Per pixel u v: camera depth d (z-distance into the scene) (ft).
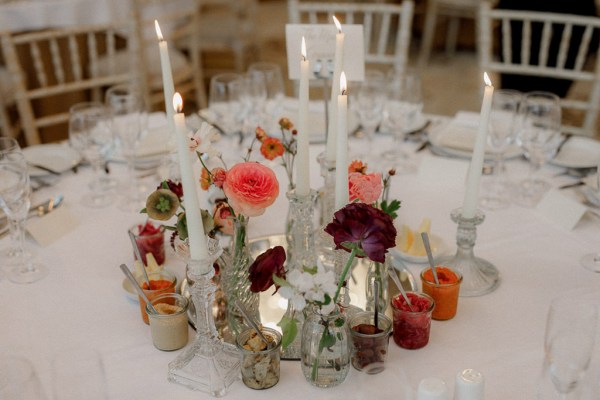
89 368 2.85
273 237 4.79
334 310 3.28
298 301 3.10
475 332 3.87
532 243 4.79
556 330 2.99
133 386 3.49
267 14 20.72
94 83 8.95
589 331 2.95
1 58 9.89
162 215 3.49
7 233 5.01
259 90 6.10
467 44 16.83
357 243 3.19
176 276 4.33
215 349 3.52
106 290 4.33
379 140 6.42
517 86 11.19
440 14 15.85
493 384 3.46
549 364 3.06
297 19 8.46
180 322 3.68
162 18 9.86
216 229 3.74
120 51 10.90
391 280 4.31
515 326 3.92
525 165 5.93
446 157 6.03
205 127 3.67
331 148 4.24
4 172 4.30
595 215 5.03
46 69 10.11
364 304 4.09
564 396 3.14
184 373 3.47
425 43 15.37
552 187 5.49
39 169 5.74
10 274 4.49
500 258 4.61
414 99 5.70
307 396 3.39
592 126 8.14
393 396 2.78
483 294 4.20
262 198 3.48
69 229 5.03
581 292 4.22
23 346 3.81
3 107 9.46
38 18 9.66
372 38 17.52
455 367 3.59
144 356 3.71
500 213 5.17
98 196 5.52
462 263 4.32
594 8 10.39
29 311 4.12
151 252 4.42
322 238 4.06
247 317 3.39
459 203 5.35
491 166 5.80
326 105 5.30
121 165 6.09
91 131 5.41
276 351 3.40
